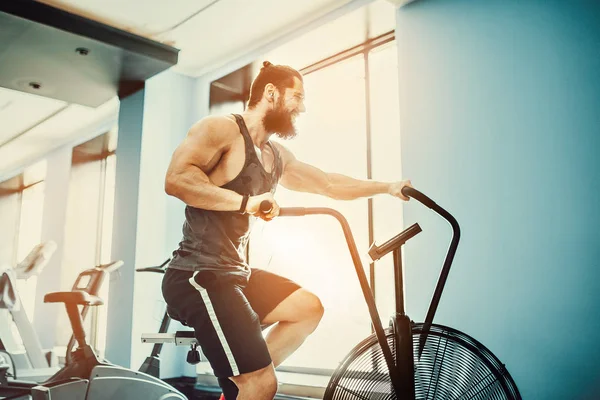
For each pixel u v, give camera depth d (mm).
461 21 2812
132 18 3570
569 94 2365
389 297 3297
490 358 1535
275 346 1708
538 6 2529
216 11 3482
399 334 1465
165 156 4301
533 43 2520
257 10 3475
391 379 1446
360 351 1509
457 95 2760
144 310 3961
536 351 2309
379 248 1496
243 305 1519
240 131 1649
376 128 3486
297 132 1781
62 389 2312
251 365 1457
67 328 5531
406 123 2938
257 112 1729
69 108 5156
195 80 4586
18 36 3451
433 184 2768
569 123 2348
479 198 2590
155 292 4055
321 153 3867
